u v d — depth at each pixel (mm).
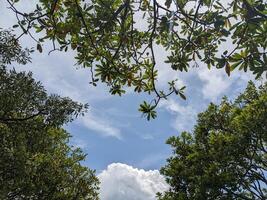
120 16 6246
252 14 4719
